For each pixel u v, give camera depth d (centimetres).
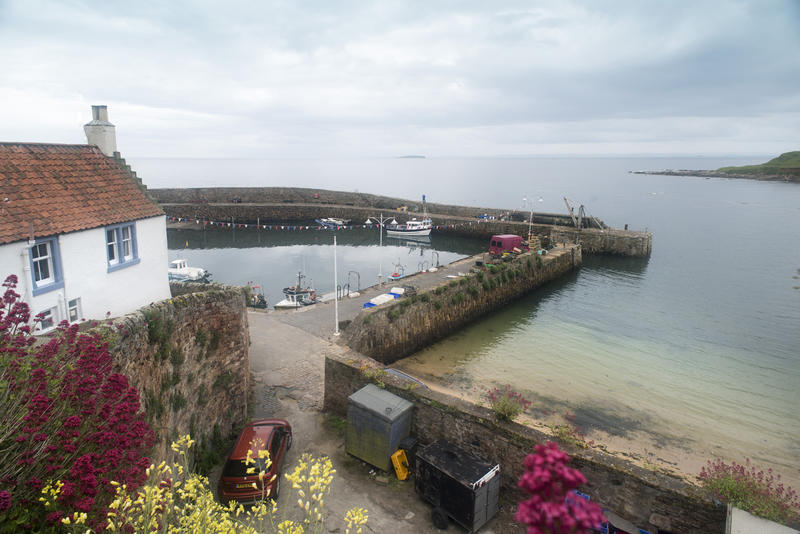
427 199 12950
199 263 5188
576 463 1021
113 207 1316
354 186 17475
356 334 2317
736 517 837
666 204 11625
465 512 1011
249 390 1727
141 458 516
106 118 1475
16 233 1023
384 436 1216
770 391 2328
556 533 162
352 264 5247
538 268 4291
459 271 3916
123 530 461
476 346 2895
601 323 3347
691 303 3825
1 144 1187
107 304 1278
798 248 6122
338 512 1079
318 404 1639
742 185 18262
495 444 1133
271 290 4166
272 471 1097
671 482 933
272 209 7712
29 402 482
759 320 3400
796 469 1728
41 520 475
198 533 482
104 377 648
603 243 5812
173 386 1153
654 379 2438
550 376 2455
